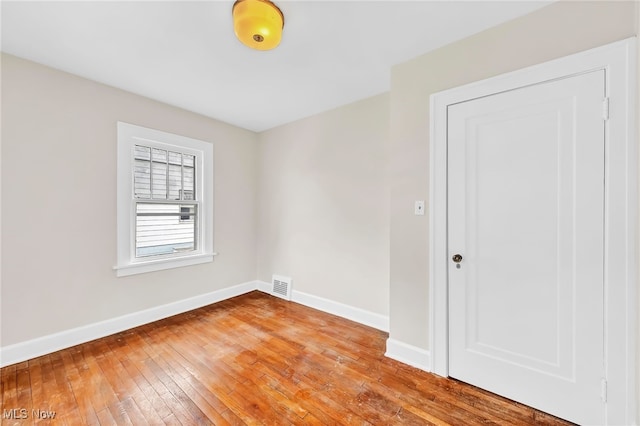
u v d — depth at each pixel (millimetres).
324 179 3021
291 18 1566
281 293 3445
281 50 1894
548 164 1476
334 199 2930
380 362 1981
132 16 1546
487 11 1512
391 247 2061
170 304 2832
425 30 1678
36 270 2027
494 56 1633
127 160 2512
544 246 1491
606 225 1322
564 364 1438
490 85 1641
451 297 1794
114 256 2434
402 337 2002
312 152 3141
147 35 1722
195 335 2387
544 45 1478
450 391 1666
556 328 1460
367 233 2664
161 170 2801
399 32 1696
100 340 2279
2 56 1887
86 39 1756
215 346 2197
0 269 1883
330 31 1688
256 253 3801
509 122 1589
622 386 1288
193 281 3047
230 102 2781
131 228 2549
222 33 1708
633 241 1264
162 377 1780
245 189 3641
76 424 1387
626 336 1278
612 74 1301
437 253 1836
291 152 3367
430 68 1885
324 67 2111
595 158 1348
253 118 3244
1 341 1880
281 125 3471
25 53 1907
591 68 1351
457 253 1770
